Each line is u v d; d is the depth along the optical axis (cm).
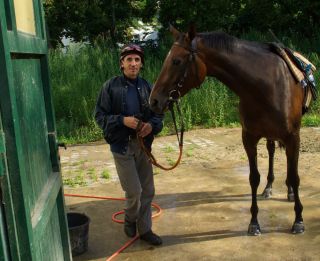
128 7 1413
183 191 531
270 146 483
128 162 353
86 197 530
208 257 359
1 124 171
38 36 253
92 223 449
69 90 980
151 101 341
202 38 348
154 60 1149
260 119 363
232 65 348
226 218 439
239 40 360
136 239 397
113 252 379
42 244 218
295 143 378
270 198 487
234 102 1018
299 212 394
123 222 444
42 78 263
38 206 215
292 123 368
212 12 1259
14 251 175
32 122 223
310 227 405
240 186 539
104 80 1034
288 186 474
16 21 205
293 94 368
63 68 1068
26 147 205
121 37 1435
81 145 845
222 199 496
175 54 342
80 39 1413
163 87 342
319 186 520
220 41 348
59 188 270
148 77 1016
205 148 749
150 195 378
